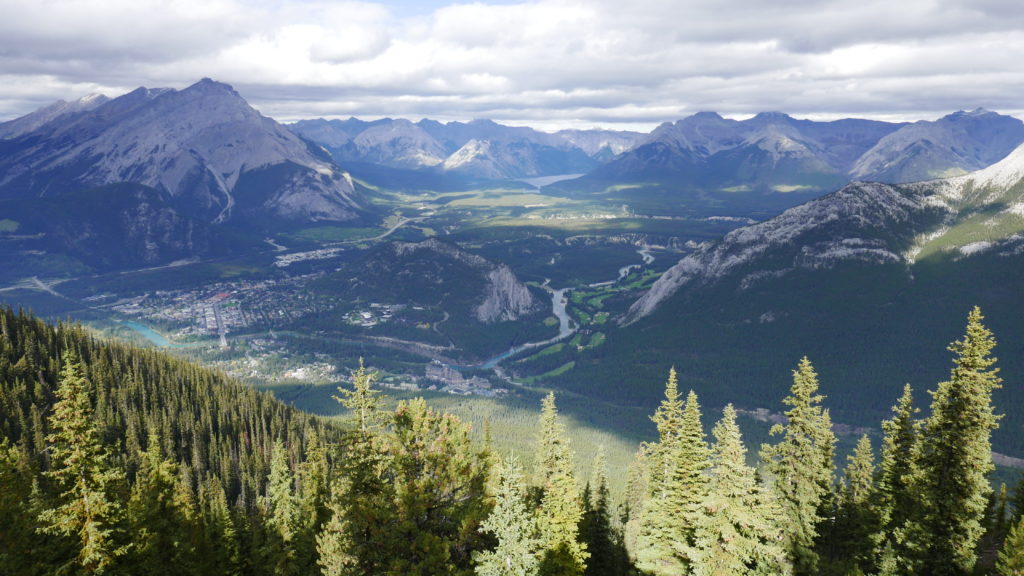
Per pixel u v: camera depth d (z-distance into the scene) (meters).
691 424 61.91
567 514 60.41
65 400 50.56
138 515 60.47
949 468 61.38
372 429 56.31
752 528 54.12
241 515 94.12
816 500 64.94
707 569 53.28
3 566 49.25
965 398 60.44
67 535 50.94
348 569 52.03
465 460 58.22
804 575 62.88
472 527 51.72
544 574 54.97
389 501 52.94
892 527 68.81
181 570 66.50
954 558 59.25
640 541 68.44
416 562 50.56
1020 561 47.34
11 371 150.50
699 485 59.84
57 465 51.09
